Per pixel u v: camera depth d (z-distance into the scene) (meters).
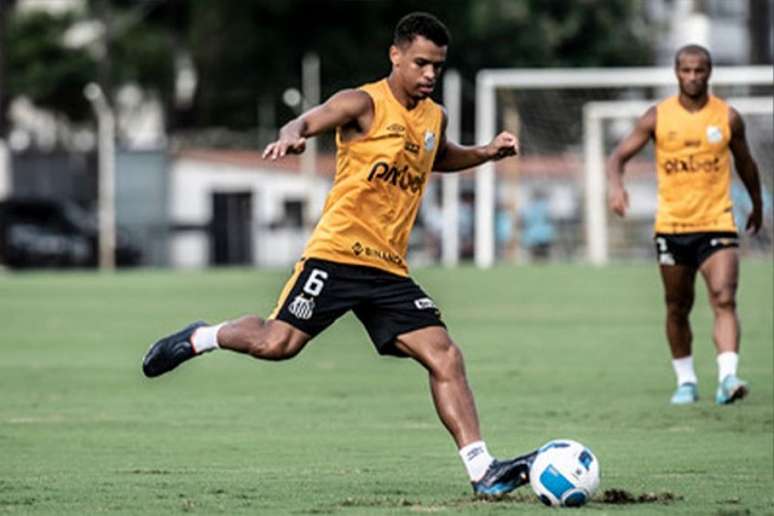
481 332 73.88
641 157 146.50
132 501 31.06
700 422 44.81
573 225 153.38
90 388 54.22
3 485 33.41
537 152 140.50
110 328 78.56
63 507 30.36
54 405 49.56
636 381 55.16
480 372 58.06
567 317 81.62
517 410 47.72
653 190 146.38
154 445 40.53
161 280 121.12
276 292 103.69
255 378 57.16
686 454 38.47
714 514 28.95
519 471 30.19
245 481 33.97
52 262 175.00
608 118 137.62
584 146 139.50
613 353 64.62
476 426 30.73
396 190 31.30
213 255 181.62
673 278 48.94
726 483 33.44
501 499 30.48
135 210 172.00
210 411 48.00
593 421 45.12
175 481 34.00
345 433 42.94
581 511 29.14
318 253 31.27
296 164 187.12
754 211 49.81
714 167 48.31
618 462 37.03
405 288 31.23
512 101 138.88
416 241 178.50
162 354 31.73
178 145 191.75
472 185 170.38
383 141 30.94
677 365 49.59
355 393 52.66
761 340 68.06
